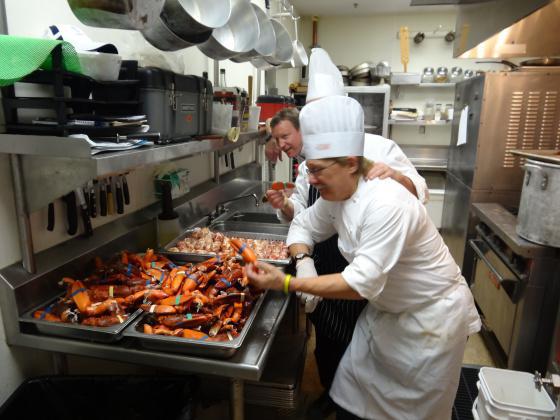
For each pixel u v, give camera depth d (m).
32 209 1.21
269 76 4.07
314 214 1.55
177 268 1.49
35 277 1.26
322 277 1.18
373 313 1.49
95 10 1.00
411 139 5.35
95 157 0.98
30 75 1.05
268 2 3.29
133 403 1.34
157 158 1.23
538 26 2.63
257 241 1.96
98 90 1.25
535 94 2.79
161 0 1.11
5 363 1.24
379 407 1.49
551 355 2.00
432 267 1.34
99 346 1.17
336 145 1.14
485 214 2.63
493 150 2.93
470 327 1.49
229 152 2.98
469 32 2.06
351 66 5.35
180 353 1.16
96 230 1.59
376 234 1.14
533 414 1.60
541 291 2.08
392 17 5.14
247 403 1.81
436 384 1.38
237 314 1.25
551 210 1.95
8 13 1.15
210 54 1.69
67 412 1.30
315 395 2.15
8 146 1.01
